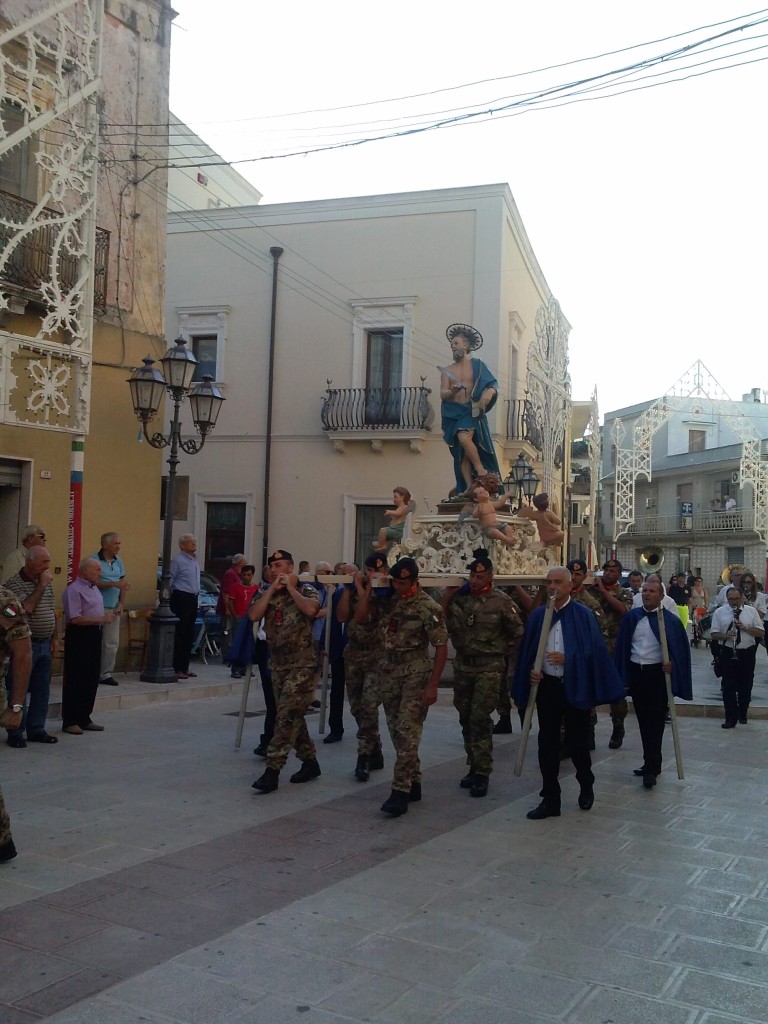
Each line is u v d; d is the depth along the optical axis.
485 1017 3.68
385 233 22.06
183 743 9.14
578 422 34.44
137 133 14.02
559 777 8.14
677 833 6.39
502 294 21.53
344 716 11.59
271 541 22.50
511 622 7.49
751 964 4.23
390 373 22.20
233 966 4.07
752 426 34.88
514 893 5.09
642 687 7.93
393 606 7.00
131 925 4.52
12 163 12.15
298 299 22.61
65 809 6.59
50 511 12.35
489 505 10.05
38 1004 3.70
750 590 16.62
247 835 6.05
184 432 23.12
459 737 10.07
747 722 11.90
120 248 13.73
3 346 10.52
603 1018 3.69
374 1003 3.77
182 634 13.66
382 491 21.88
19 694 5.73
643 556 27.02
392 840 6.05
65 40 11.05
